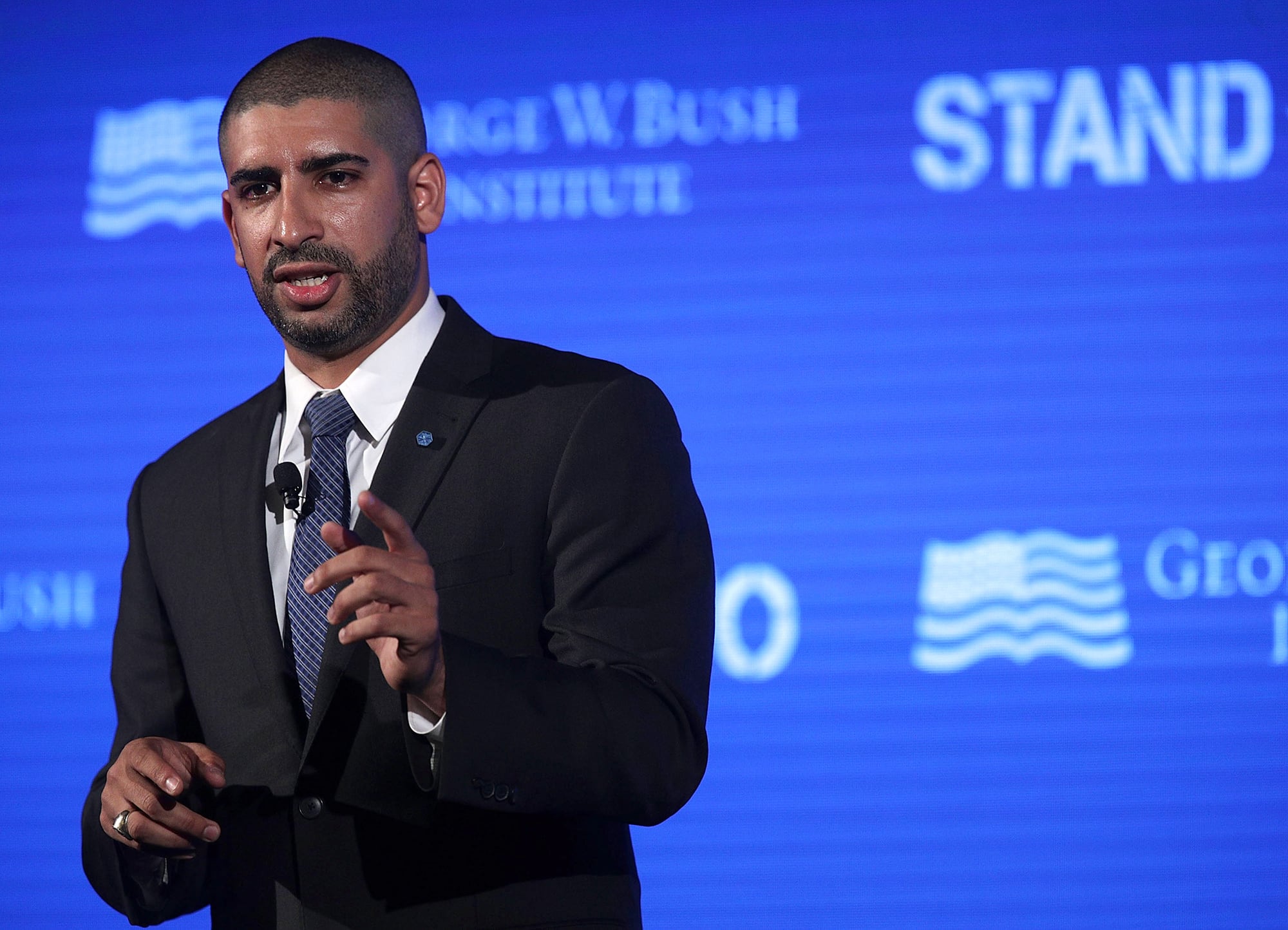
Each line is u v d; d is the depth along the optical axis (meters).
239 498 5.36
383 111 5.20
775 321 12.41
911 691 11.94
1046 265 12.20
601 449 5.11
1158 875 11.61
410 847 4.76
